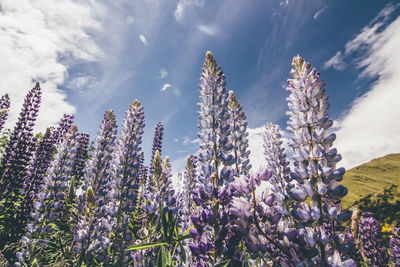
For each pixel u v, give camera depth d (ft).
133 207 16.72
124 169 18.11
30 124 32.17
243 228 6.62
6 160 27.45
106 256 14.05
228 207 8.23
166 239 9.21
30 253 16.85
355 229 23.09
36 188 25.03
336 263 5.60
